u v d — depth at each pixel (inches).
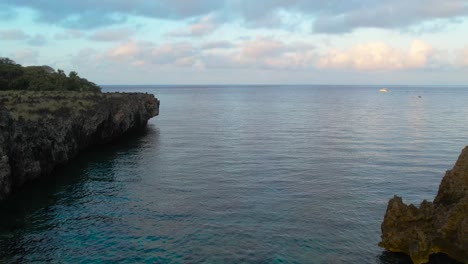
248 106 6909.5
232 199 1424.7
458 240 908.0
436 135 2947.8
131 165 1983.3
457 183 1027.3
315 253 1016.2
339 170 1835.6
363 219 1235.2
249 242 1076.5
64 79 4050.2
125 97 3159.5
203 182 1654.8
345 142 2659.9
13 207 1343.5
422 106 6658.5
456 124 3698.3
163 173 1815.9
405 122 3924.7
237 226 1182.3
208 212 1298.0
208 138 2906.0
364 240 1088.2
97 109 2427.4
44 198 1441.9
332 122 4003.4
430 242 946.7
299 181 1652.3
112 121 2645.2
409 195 1470.2
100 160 2095.2
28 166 1552.7
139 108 3324.3
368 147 2447.1
